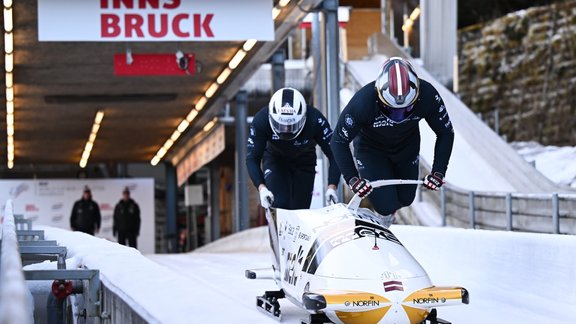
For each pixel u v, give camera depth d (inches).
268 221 327.3
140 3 673.6
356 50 1838.1
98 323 269.1
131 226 1535.4
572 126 1465.3
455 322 315.0
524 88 1572.3
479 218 753.0
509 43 1619.1
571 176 1263.5
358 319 236.4
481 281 407.5
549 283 353.1
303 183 398.3
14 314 108.2
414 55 1706.4
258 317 202.8
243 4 686.5
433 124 319.9
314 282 256.1
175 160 1740.9
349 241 257.0
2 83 987.9
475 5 1740.9
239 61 913.5
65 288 270.4
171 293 234.2
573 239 341.1
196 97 1135.6
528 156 1439.5
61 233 573.3
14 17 720.3
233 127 1507.1
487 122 1628.9
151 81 1018.7
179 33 677.3
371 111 313.6
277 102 351.9
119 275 270.2
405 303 234.8
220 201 2121.1
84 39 666.2
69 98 1090.7
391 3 1849.2
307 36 1744.6
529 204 655.8
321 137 368.5
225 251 1095.0
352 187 289.1
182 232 2167.8
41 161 1749.5
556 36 1529.3
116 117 1259.8
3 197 1555.1
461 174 943.7
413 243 498.6
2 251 173.5
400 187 354.0
